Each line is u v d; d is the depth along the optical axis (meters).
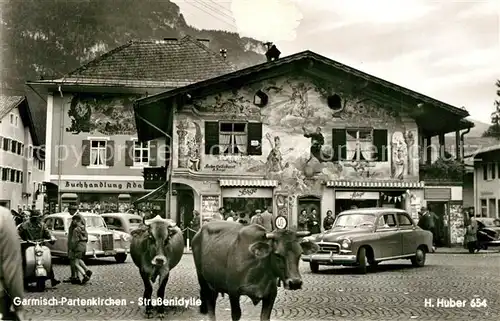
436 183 31.86
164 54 41.12
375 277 17.80
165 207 34.34
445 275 18.27
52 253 22.72
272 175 30.86
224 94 30.94
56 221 23.00
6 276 5.59
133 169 39.59
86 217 23.59
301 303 12.83
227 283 8.88
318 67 31.42
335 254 18.67
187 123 30.50
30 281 14.59
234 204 30.59
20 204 48.53
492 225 31.27
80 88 39.47
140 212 33.03
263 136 31.06
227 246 9.13
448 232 31.67
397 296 13.78
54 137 39.31
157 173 34.34
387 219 20.30
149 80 39.88
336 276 18.11
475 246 28.42
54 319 11.04
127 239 23.56
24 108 47.81
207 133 30.66
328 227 28.67
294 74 31.52
